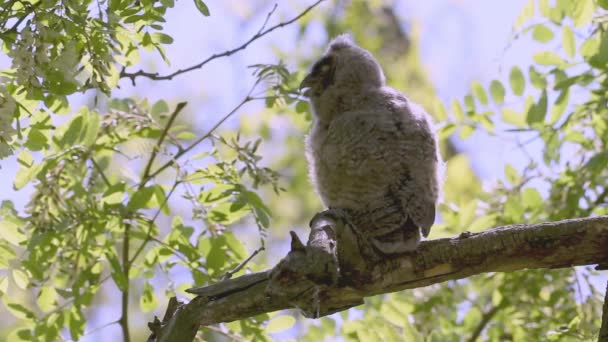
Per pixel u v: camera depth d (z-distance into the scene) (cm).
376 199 787
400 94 902
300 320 1152
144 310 998
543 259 742
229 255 948
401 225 762
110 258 903
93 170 959
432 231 1055
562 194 1092
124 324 943
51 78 718
